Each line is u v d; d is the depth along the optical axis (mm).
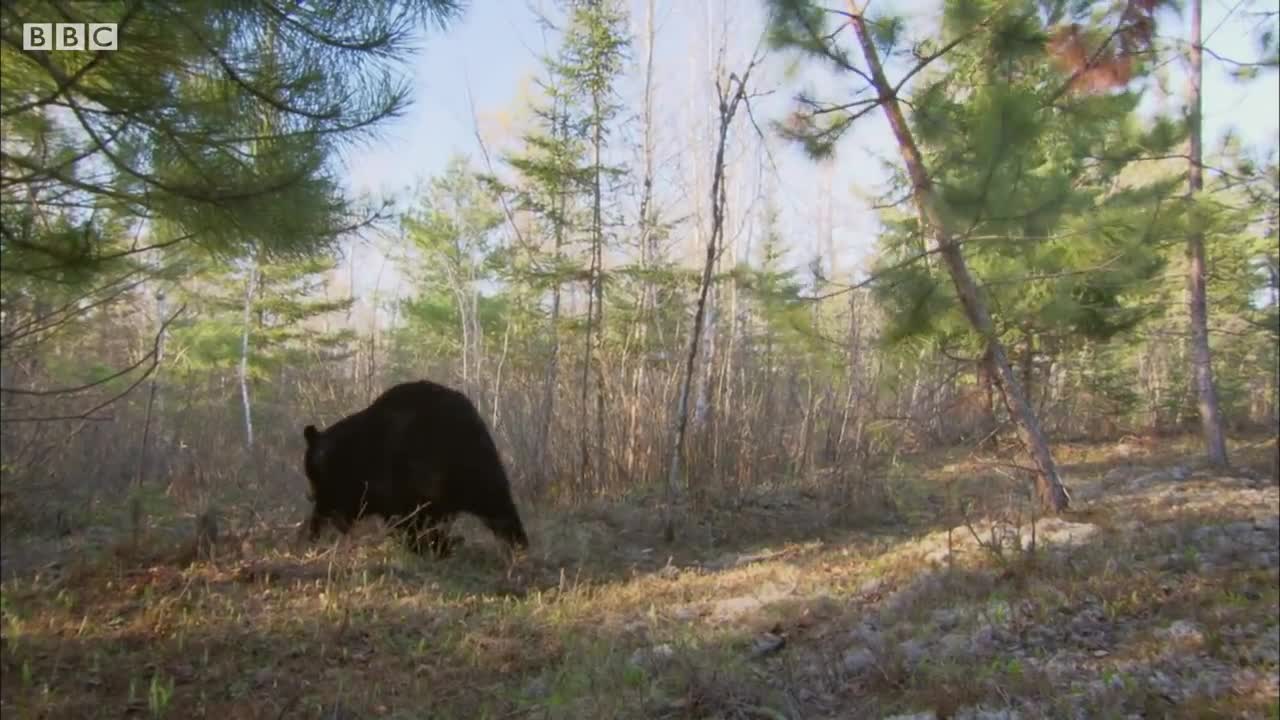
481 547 7793
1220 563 6930
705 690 4707
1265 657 5148
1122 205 8664
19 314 4727
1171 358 19969
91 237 3830
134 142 3656
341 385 12602
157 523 7867
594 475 10695
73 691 4461
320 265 16062
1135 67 9008
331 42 3947
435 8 4152
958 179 7922
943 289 7855
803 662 5367
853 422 11906
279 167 3875
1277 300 14828
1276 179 11570
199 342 16109
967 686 4805
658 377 11242
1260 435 16797
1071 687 4809
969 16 7676
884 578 6992
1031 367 15453
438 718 4457
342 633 5418
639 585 7191
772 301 8016
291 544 7168
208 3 3398
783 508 10305
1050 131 8578
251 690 4645
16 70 3621
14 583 5898
